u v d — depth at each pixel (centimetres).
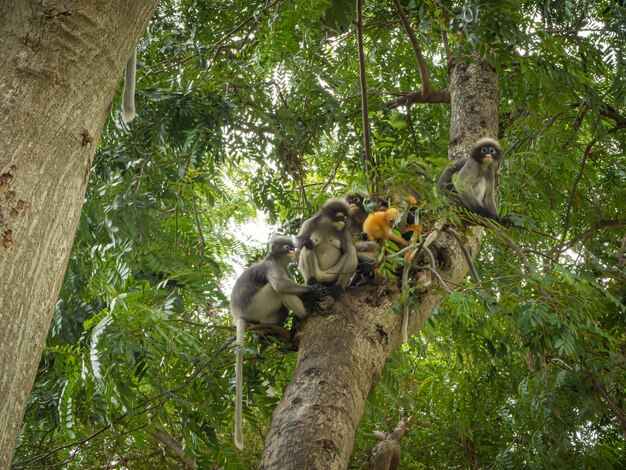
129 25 245
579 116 755
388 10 860
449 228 538
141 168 672
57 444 735
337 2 769
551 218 698
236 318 566
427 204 439
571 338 436
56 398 627
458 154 664
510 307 475
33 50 217
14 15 220
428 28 632
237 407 512
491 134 680
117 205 623
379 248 512
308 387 405
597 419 705
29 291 197
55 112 215
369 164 519
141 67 722
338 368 420
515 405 740
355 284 524
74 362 500
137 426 560
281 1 698
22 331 193
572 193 754
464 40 607
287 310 575
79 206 221
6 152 202
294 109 779
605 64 756
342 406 394
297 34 718
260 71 719
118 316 466
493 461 906
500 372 844
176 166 696
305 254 535
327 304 478
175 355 553
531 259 778
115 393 462
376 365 448
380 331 464
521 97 696
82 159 222
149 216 629
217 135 666
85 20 228
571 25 784
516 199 700
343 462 371
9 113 207
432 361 945
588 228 861
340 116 780
